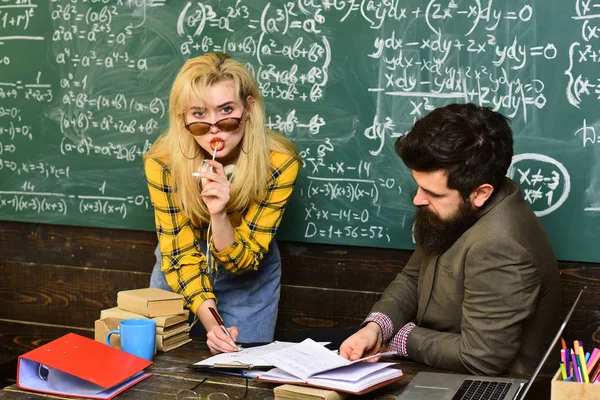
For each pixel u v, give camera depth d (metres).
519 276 1.72
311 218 2.76
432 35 2.54
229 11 2.78
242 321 2.51
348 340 1.89
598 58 2.36
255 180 2.25
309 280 2.83
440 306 1.93
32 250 3.19
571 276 2.47
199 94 2.12
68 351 1.68
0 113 3.12
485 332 1.73
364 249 2.74
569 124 2.41
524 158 2.46
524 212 1.84
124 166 2.98
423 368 1.82
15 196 3.14
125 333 1.78
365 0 2.61
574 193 2.42
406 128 2.61
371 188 2.67
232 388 1.62
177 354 1.89
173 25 2.85
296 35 2.70
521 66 2.45
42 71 3.05
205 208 2.26
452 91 2.54
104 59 2.96
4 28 3.07
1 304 3.26
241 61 2.78
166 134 2.43
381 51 2.61
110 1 2.92
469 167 1.72
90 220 3.06
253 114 2.26
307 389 1.52
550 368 1.93
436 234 1.87
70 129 3.04
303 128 2.73
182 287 2.20
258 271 2.53
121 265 3.06
